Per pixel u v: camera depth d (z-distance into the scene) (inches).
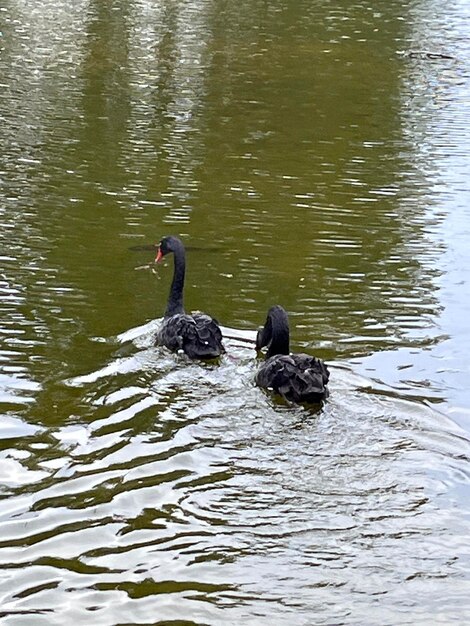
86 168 686.5
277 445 355.9
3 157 696.4
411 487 334.6
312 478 337.7
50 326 450.9
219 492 326.6
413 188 691.4
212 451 351.6
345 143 789.2
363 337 462.0
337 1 1406.3
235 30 1188.5
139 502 319.6
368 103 911.7
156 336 439.2
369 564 295.1
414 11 1368.1
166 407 380.2
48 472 335.0
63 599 273.7
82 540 299.9
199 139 773.9
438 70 1051.9
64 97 860.6
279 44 1130.7
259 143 775.1
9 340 433.7
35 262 525.7
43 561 289.6
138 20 1208.8
